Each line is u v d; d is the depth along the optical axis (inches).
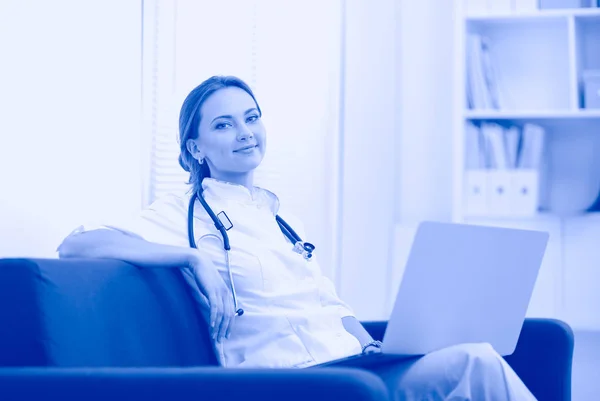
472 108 134.7
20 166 74.1
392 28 145.9
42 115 78.2
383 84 143.7
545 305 128.6
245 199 74.3
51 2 80.4
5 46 71.9
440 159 149.6
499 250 63.4
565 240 130.0
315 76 126.3
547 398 72.4
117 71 97.2
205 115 74.3
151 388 42.6
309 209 125.3
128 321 55.2
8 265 48.1
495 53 142.9
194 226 69.9
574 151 138.7
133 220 68.9
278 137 122.9
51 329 47.5
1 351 47.4
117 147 96.4
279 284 69.7
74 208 84.4
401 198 150.4
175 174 109.2
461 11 133.5
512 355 73.5
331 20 132.3
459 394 57.9
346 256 134.8
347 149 135.7
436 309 61.7
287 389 42.2
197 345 64.4
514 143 133.1
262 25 121.2
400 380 60.6
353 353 70.7
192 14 115.7
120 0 98.5
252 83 120.0
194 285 66.9
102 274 54.3
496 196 131.4
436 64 150.5
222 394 42.4
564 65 140.0
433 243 59.7
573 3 132.7
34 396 42.8
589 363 128.5
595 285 128.2
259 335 66.8
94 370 43.4
